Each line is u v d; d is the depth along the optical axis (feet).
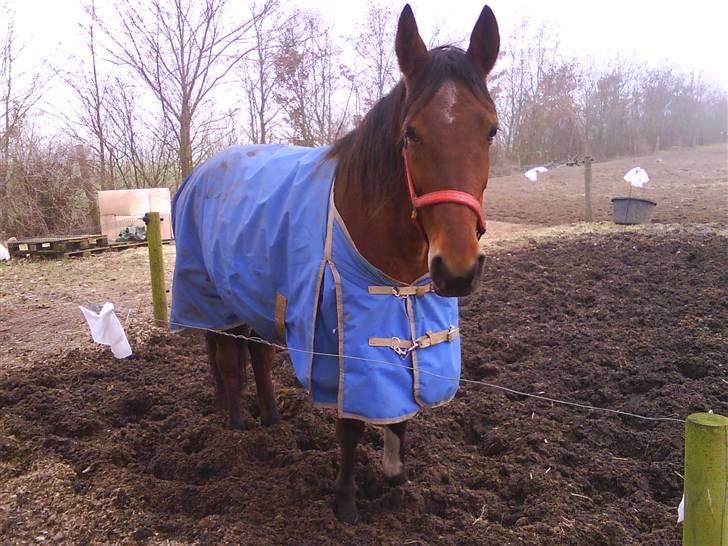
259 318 9.16
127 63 42.14
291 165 9.52
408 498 9.15
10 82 40.73
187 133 42.37
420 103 6.56
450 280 6.15
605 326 16.83
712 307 17.80
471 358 14.97
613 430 11.27
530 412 12.22
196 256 11.26
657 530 8.55
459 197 6.31
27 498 9.14
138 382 13.93
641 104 130.62
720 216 36.04
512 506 9.32
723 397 12.43
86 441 11.07
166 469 10.37
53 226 39.60
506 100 96.37
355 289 7.66
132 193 34.55
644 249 25.67
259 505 9.07
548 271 22.98
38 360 15.24
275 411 12.05
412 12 6.91
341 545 8.20
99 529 8.49
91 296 22.18
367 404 7.54
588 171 37.55
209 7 39.73
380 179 7.37
